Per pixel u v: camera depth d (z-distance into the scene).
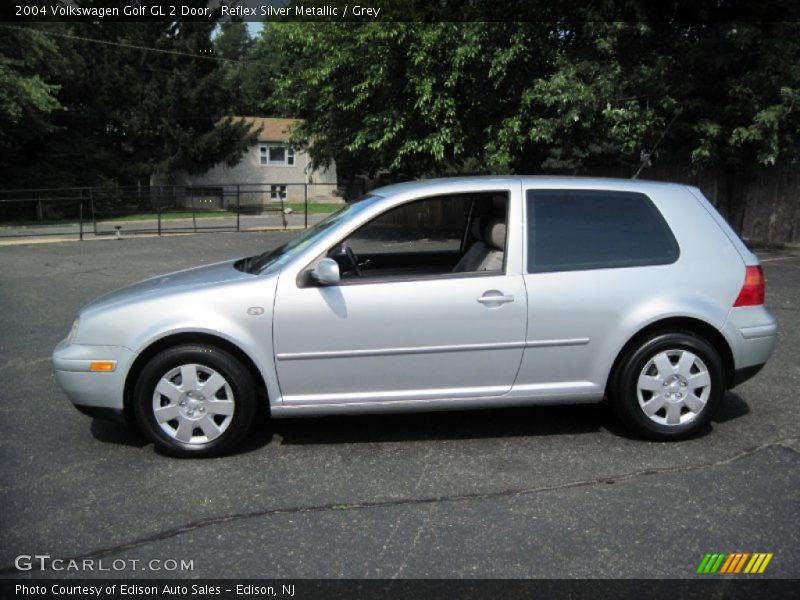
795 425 4.62
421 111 15.24
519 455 4.20
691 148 13.80
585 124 13.51
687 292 4.31
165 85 32.16
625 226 4.40
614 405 4.39
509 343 4.21
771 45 12.08
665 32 13.46
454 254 5.51
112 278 11.28
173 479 3.90
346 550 3.17
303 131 20.17
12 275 11.69
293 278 4.14
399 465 4.07
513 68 14.54
